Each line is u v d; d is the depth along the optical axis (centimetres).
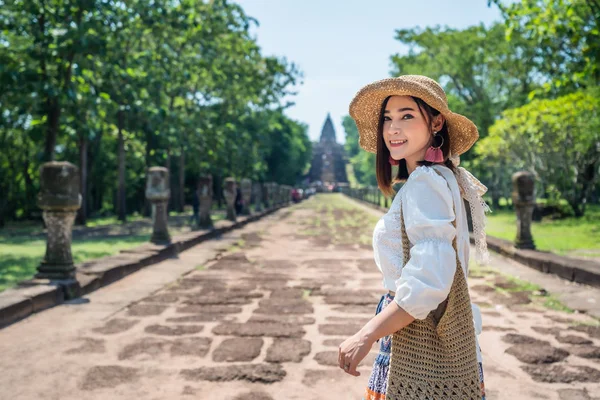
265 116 3500
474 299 605
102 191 3419
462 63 2747
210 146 2747
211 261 965
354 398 328
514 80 2772
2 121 1516
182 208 3055
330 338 450
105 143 3075
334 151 12312
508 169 2527
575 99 1558
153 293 650
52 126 1440
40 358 397
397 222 158
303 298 621
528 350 410
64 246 624
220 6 2245
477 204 174
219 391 337
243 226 1886
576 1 1031
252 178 4056
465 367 147
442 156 169
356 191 5128
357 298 615
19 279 710
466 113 2741
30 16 1338
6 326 484
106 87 1575
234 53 2575
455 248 150
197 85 2567
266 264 916
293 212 3016
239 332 467
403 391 147
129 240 1335
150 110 1767
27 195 2473
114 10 1466
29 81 1234
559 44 1608
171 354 407
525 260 849
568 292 623
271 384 349
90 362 388
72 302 592
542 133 1622
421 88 160
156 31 1795
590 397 325
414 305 139
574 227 1485
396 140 169
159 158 2662
